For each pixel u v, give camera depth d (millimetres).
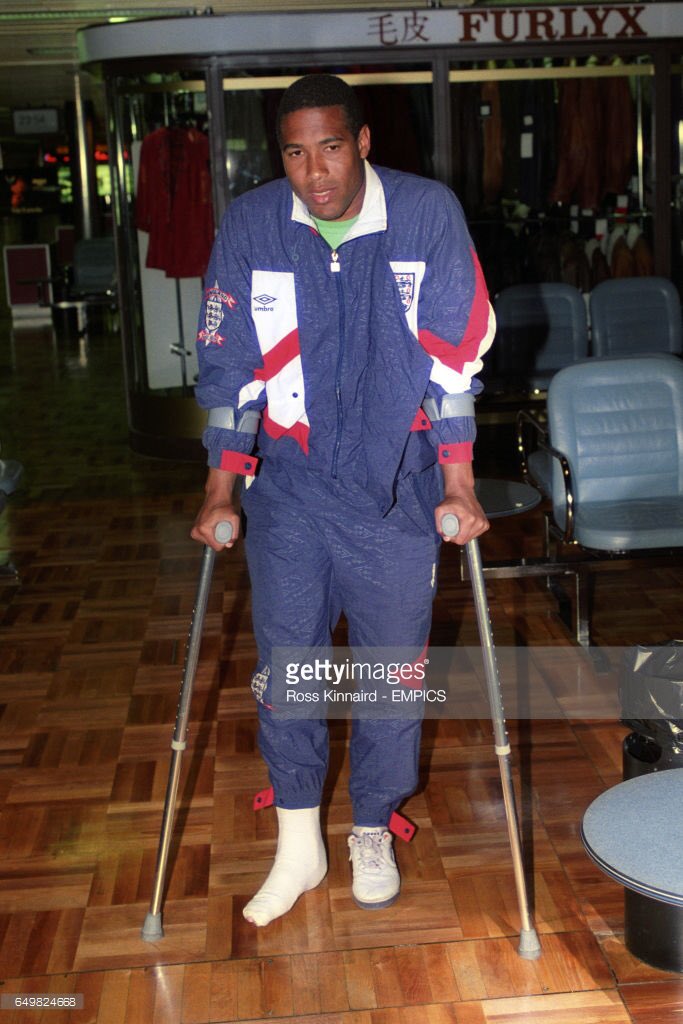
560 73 6242
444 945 2223
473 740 3043
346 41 5871
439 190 1991
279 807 2346
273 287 2025
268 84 6000
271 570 2164
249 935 2268
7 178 17500
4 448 6953
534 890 2391
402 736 2252
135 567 4602
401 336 2018
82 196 13516
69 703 3348
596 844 1943
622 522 3430
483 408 6211
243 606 4105
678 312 5844
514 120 6613
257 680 2258
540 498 3574
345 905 2352
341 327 2018
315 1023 2021
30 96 13445
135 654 3703
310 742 2277
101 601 4219
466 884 2418
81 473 6254
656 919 2111
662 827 1985
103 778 2906
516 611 3994
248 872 2486
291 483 2129
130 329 6648
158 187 6359
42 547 4906
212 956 2207
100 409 8125
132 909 2365
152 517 5320
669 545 3375
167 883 2451
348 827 2639
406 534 2125
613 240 6707
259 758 2988
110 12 7270
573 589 4156
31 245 14273
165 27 5879
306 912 2334
